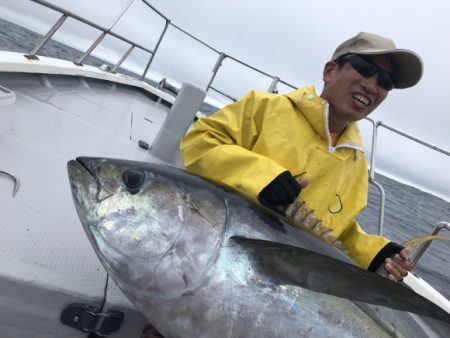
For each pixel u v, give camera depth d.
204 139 1.86
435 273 8.80
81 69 4.23
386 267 1.84
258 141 1.94
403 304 1.05
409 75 1.93
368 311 1.24
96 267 1.47
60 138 2.67
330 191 2.01
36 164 2.13
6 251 1.34
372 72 1.88
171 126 3.12
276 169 1.56
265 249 1.18
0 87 2.16
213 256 1.20
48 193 1.89
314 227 1.60
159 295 1.18
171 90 6.66
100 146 2.88
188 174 1.38
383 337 1.23
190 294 1.17
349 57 1.92
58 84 3.88
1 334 1.25
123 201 1.24
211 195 1.30
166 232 1.21
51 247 1.48
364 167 2.24
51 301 1.25
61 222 1.69
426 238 1.81
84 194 1.27
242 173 1.62
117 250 1.21
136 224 1.22
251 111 2.01
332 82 1.98
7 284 1.20
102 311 1.29
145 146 3.31
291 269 1.15
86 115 3.47
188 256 1.20
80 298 1.26
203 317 1.16
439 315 1.04
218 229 1.24
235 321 1.14
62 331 1.29
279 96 2.04
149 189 1.25
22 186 1.85
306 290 1.17
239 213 1.30
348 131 2.11
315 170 1.96
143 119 4.37
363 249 2.01
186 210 1.25
